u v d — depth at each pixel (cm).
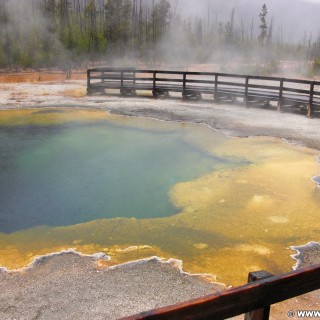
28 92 2020
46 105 1680
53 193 738
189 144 1097
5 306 391
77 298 406
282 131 1220
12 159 948
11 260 487
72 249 516
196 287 431
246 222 602
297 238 554
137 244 531
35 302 398
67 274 454
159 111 1570
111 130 1270
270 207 658
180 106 1680
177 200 697
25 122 1365
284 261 493
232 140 1127
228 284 439
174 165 909
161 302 402
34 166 898
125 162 935
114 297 409
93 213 646
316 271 184
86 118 1444
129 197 717
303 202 679
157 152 1020
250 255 506
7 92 1998
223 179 801
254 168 869
